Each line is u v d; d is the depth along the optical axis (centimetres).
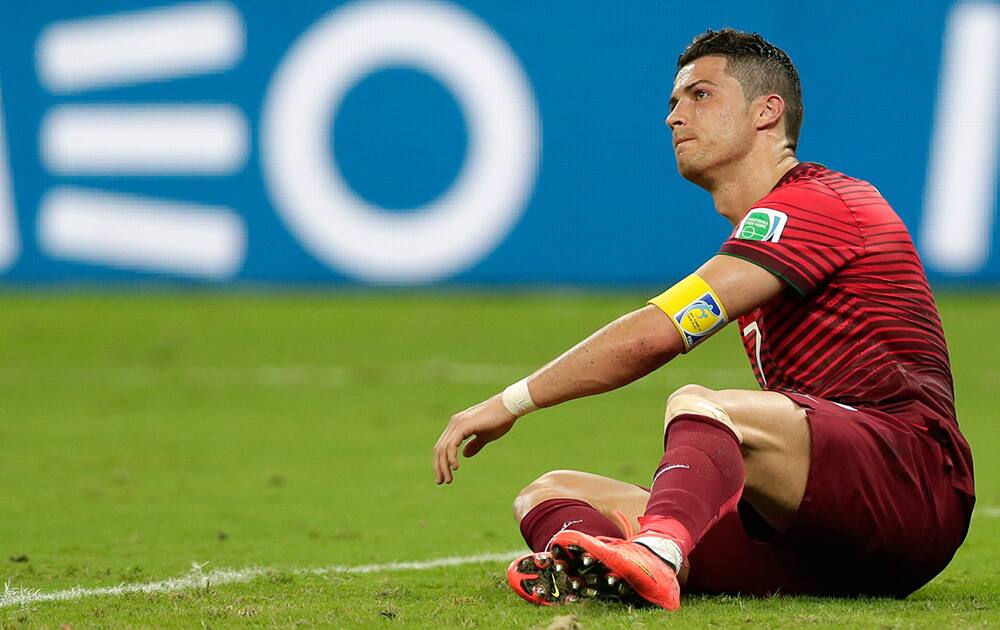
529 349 4219
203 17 4809
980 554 1723
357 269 4909
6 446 2870
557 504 1300
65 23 4834
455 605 1224
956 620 1121
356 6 4791
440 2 4794
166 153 4878
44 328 4597
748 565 1259
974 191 4650
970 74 4603
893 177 4697
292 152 4856
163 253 4931
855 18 4662
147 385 3769
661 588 1102
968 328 4409
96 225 4934
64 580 1500
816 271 1205
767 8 4716
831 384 1225
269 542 1848
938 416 1205
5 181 4919
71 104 4872
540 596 1170
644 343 1190
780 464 1170
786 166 1322
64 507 2173
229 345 4359
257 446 2870
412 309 4850
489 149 4853
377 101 4825
